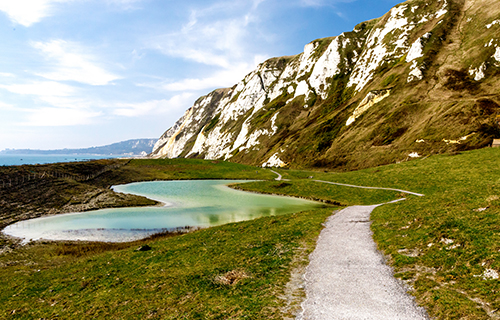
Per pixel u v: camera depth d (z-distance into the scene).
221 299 14.96
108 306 16.00
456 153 66.69
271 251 22.08
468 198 24.48
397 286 14.26
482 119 85.12
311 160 132.38
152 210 52.88
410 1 186.25
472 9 146.75
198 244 27.09
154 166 119.19
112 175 95.25
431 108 105.25
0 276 23.80
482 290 12.01
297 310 12.86
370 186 62.16
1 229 39.84
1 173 59.91
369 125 125.25
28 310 16.83
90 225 42.25
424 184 52.19
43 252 30.83
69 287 19.86
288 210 52.50
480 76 107.25
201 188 83.25
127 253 26.81
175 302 15.39
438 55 131.25
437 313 11.39
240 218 46.41
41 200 53.53
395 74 141.00
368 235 23.88
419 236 19.44
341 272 16.69
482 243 15.31
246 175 112.44
